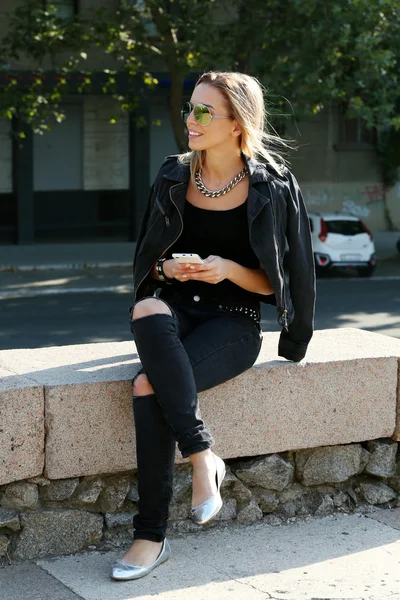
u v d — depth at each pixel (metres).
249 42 21.53
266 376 4.72
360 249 24.45
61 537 4.44
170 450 4.13
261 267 4.46
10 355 4.90
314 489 5.07
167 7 22.02
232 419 4.68
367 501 5.17
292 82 21.38
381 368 5.03
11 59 26.92
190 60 21.78
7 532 4.36
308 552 4.51
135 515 4.25
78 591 4.01
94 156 29.59
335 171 32.66
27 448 4.27
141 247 4.45
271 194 4.33
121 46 22.50
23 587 4.05
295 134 31.98
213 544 4.58
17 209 28.20
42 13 21.75
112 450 4.43
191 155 4.41
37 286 21.84
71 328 16.45
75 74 26.69
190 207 4.40
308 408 4.86
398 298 20.70
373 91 22.67
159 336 4.01
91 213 29.84
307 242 4.54
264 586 4.10
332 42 20.78
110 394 4.39
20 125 27.69
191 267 4.17
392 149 32.66
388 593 4.05
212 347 4.27
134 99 23.67
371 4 20.55
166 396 3.97
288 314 4.39
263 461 4.86
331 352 5.07
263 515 4.92
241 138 4.35
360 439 5.03
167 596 3.98
